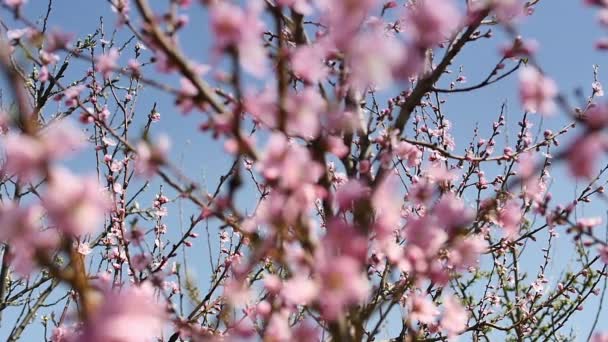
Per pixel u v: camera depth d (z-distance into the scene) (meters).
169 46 2.39
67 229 1.77
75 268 1.87
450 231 2.79
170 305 2.86
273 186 2.38
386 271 3.68
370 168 3.31
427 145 4.04
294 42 3.73
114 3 2.59
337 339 2.56
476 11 3.52
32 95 5.06
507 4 3.40
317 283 2.03
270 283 2.69
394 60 2.46
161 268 4.27
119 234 4.73
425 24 2.51
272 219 2.37
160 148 2.56
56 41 2.91
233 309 3.07
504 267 6.41
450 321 3.05
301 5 2.86
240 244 4.27
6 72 1.89
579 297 5.73
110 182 4.93
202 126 2.44
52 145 1.78
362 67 2.47
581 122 2.31
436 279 2.75
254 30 2.18
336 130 2.80
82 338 1.74
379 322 2.76
